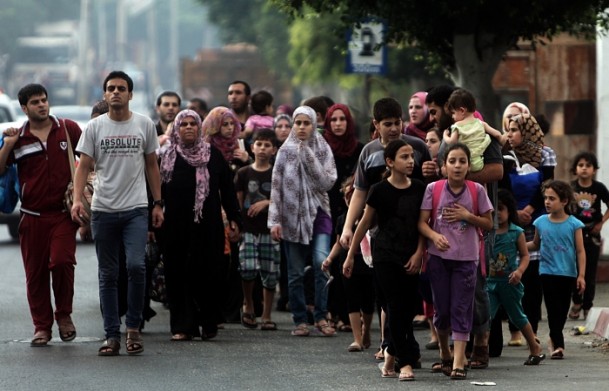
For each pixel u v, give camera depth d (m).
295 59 83.44
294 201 31.19
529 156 30.27
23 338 30.11
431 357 27.89
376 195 24.62
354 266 28.55
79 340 29.92
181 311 30.06
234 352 28.27
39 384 24.19
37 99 28.95
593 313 32.28
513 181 30.39
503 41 41.31
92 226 27.84
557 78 51.28
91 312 34.97
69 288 29.28
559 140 51.19
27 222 29.05
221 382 24.41
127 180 27.80
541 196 30.34
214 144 34.06
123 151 27.80
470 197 24.66
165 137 32.56
